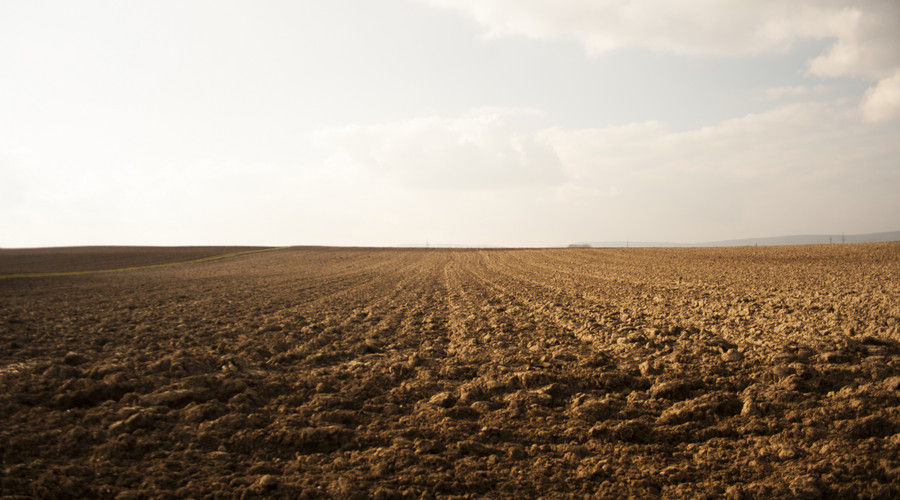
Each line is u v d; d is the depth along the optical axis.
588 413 5.43
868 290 15.37
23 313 14.32
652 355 7.98
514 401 5.82
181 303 17.20
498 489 3.85
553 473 4.11
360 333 11.10
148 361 7.98
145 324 11.99
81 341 9.79
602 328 10.75
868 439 4.38
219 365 7.80
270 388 6.52
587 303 15.51
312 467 4.25
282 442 4.74
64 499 3.66
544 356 8.02
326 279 30.81
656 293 17.78
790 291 16.39
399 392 6.45
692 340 8.92
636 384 6.52
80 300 18.33
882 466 3.89
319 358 8.41
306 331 11.20
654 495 3.72
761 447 4.43
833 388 5.78
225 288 24.12
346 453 4.52
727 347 8.07
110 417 5.22
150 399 5.76
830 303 12.70
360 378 7.10
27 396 5.90
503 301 16.97
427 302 17.34
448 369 7.36
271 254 73.44
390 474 4.06
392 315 13.95
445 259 58.81
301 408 5.75
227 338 10.33
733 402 5.41
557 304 15.30
